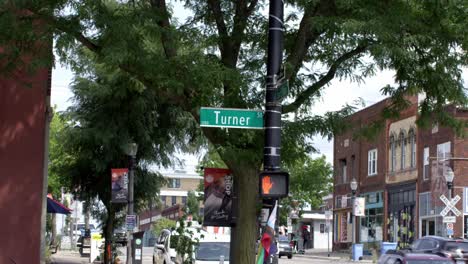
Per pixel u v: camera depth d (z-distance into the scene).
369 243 51.09
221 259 20.00
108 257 28.27
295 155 14.23
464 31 13.63
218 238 21.91
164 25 14.05
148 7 13.85
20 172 18.05
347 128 14.62
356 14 13.31
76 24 13.32
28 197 18.05
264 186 12.17
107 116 25.33
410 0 13.60
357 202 45.44
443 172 43.47
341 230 61.25
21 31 13.30
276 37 12.51
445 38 13.97
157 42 14.24
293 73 14.20
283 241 48.38
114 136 25.27
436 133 45.72
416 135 48.78
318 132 14.02
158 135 26.67
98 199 29.23
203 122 12.48
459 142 43.28
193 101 13.89
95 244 36.12
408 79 14.86
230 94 13.66
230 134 13.75
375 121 16.11
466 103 14.89
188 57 13.25
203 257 21.06
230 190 14.83
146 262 42.06
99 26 13.02
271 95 12.47
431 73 14.53
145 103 24.58
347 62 14.38
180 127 26.00
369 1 13.47
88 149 26.45
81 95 24.80
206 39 14.43
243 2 14.66
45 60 13.90
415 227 47.78
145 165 28.06
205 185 14.86
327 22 13.15
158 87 13.70
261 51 14.70
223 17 14.83
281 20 12.56
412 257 17.08
